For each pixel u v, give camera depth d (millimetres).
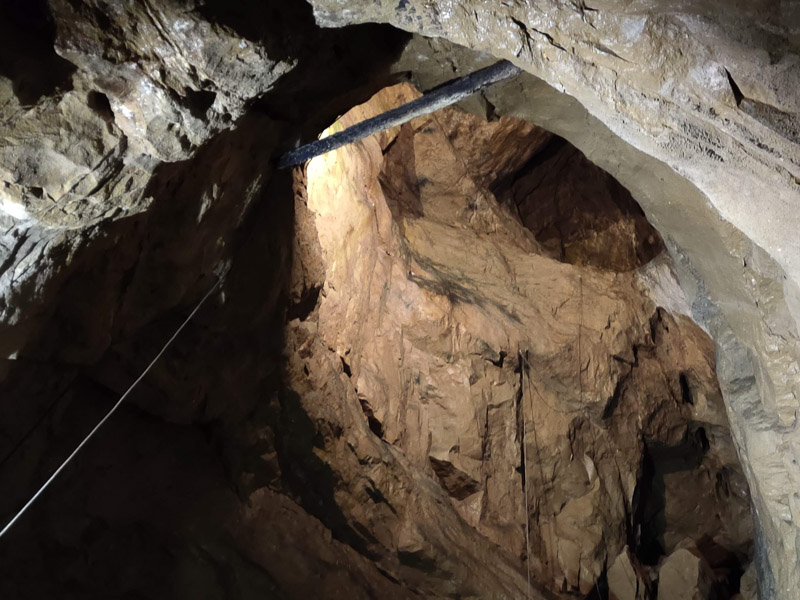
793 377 3633
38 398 3230
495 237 8398
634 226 9781
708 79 2150
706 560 7770
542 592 5992
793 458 3930
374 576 4891
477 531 6164
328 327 5535
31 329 2928
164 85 2420
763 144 2211
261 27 2414
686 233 4348
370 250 6391
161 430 3920
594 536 6926
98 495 3586
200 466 4133
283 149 3801
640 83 2303
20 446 3199
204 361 3947
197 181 3211
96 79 2348
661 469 8250
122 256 3141
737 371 4781
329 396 5012
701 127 2309
